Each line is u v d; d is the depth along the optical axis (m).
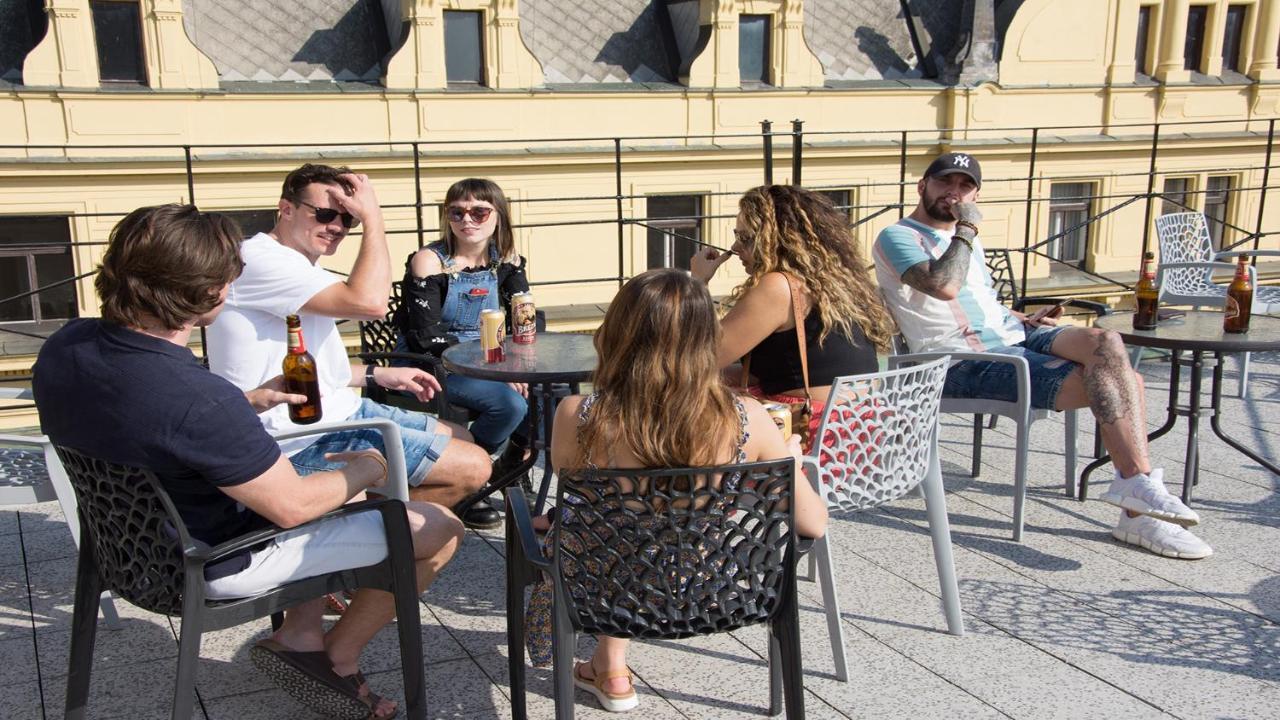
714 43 18.69
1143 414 3.66
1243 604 3.27
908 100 20.28
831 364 2.97
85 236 15.56
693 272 3.60
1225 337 3.76
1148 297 3.98
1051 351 3.82
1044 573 3.53
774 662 2.59
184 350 2.04
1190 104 21.92
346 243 16.61
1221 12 21.78
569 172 18.17
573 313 18.19
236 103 16.11
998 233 21.25
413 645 2.31
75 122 15.27
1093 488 4.39
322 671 2.44
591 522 2.05
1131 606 3.27
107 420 1.97
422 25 16.86
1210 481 4.43
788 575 2.14
